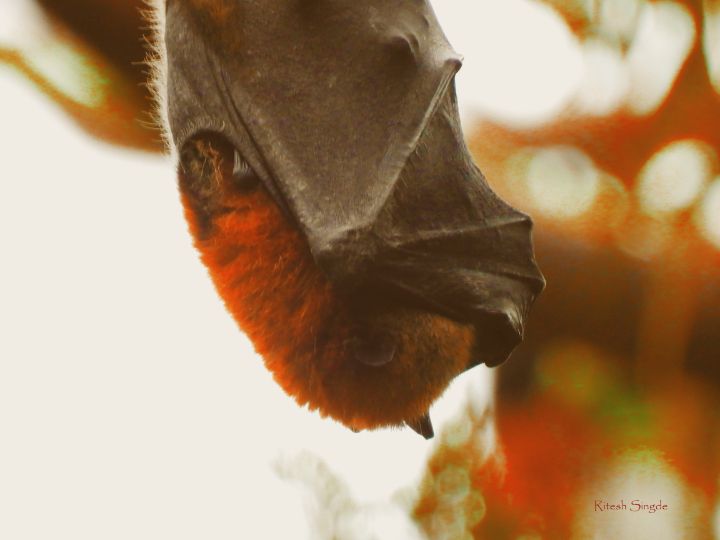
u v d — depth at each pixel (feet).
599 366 16.44
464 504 15.83
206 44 13.26
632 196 16.40
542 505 15.98
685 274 15.85
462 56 13.29
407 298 13.16
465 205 13.26
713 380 16.21
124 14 13.93
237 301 13.20
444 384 13.17
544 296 15.97
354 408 13.16
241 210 13.20
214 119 13.24
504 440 16.42
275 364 13.20
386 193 13.17
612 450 16.38
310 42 13.24
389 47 13.23
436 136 13.25
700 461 16.35
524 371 16.58
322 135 13.21
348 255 13.12
